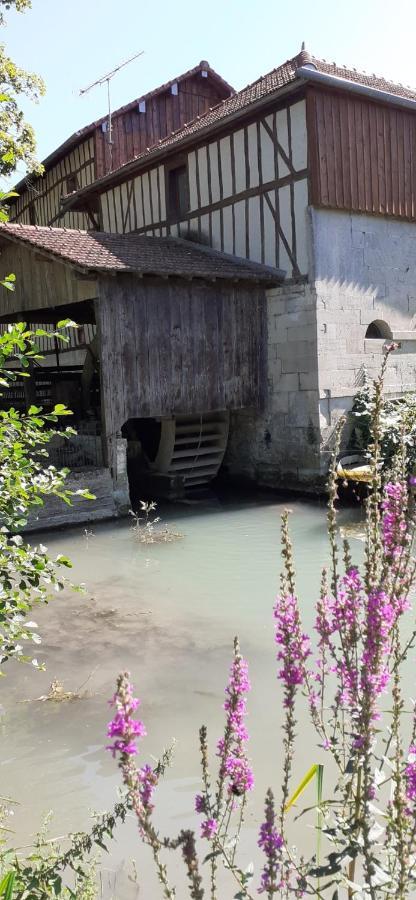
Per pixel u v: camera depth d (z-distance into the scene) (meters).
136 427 15.27
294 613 2.12
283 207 12.82
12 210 26.12
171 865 3.24
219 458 14.30
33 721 4.81
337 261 12.70
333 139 12.38
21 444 3.30
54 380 17.22
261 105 12.54
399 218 13.62
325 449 12.61
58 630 6.53
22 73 15.73
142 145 20.02
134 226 17.17
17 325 3.29
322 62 14.20
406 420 2.95
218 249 14.34
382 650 1.98
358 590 2.14
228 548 9.30
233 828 3.47
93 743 4.50
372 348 13.27
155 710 4.86
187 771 4.07
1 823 3.39
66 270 12.33
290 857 2.22
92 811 3.43
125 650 5.99
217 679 5.35
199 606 7.07
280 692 5.04
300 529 10.15
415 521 2.21
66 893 2.41
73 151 20.69
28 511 3.51
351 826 1.90
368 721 1.93
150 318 11.96
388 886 1.83
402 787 1.97
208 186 14.48
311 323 12.49
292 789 3.78
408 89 15.16
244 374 13.16
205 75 20.67
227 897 2.94
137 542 9.81
